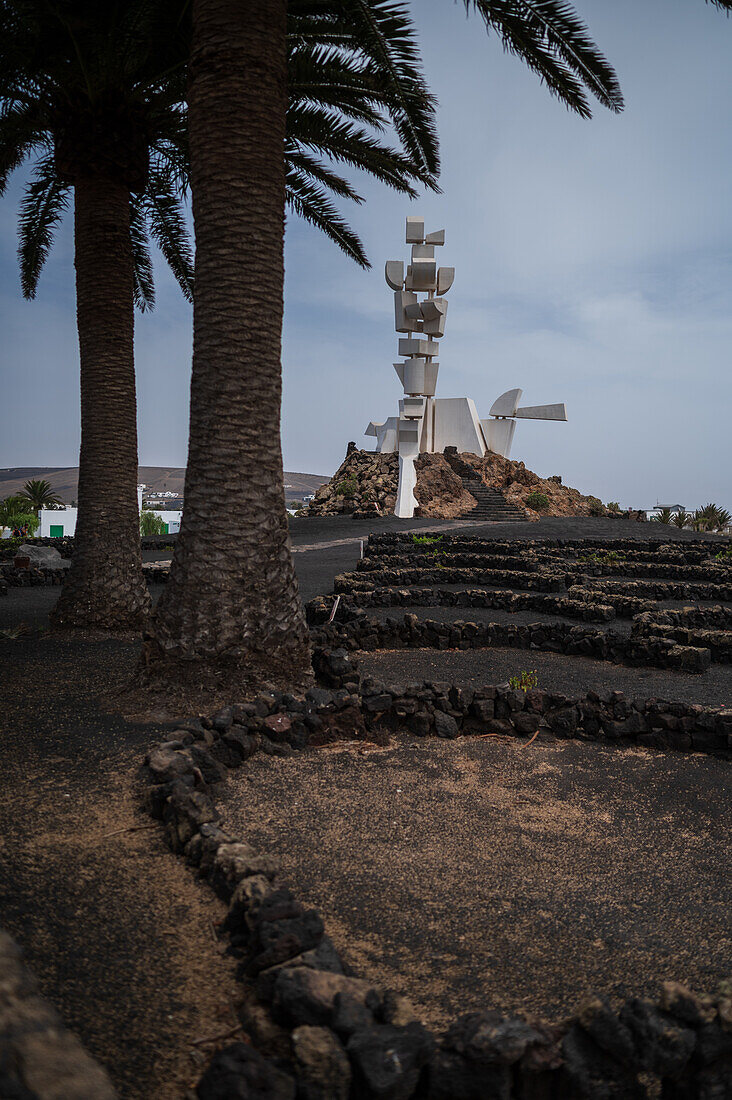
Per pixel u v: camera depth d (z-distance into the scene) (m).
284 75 7.69
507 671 9.78
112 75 10.46
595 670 10.02
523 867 4.28
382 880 4.01
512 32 9.42
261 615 7.46
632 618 14.44
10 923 3.22
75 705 7.23
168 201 15.16
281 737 6.13
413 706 6.82
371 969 3.15
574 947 3.44
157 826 4.41
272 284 7.61
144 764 5.33
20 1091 1.45
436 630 11.37
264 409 7.59
